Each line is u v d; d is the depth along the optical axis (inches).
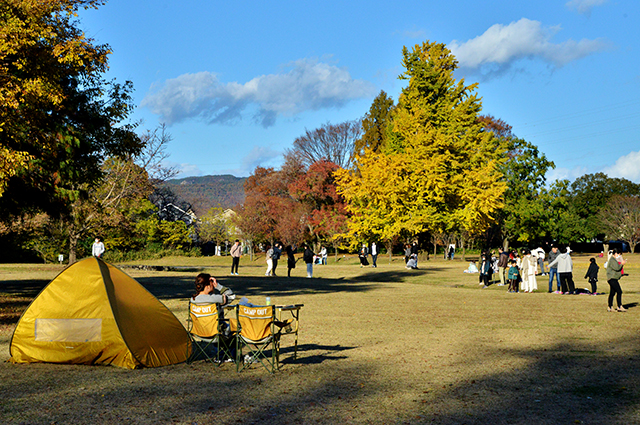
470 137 1713.8
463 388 257.6
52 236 1769.2
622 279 1025.5
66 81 624.7
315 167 2337.6
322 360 327.0
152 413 215.3
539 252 1151.6
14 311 530.0
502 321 501.7
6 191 591.5
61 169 609.6
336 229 2165.4
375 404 229.8
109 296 312.2
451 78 1777.8
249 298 693.3
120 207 1346.0
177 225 2504.9
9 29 499.2
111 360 309.4
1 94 482.9
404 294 776.3
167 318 329.1
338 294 764.6
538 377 279.4
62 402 231.3
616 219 2493.8
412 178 1631.4
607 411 218.1
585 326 467.5
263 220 2390.5
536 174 2116.1
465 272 1254.9
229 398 239.3
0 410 218.7
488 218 1678.2
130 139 707.4
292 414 215.0
